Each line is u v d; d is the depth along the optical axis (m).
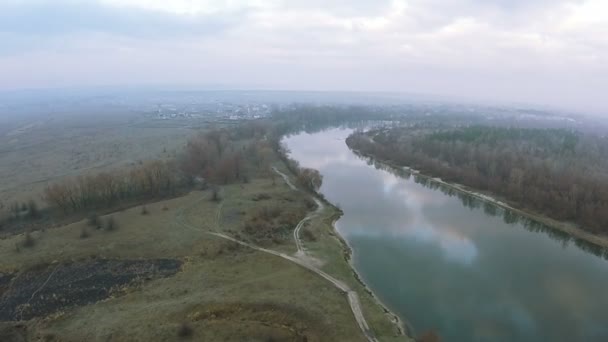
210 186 111.88
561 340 51.50
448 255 76.44
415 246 80.00
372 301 57.34
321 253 71.81
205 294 56.19
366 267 69.94
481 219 98.69
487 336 51.78
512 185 114.19
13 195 100.56
